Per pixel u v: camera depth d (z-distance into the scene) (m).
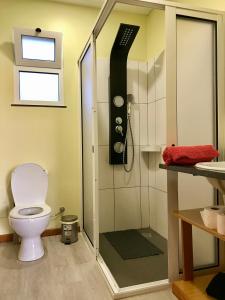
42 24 2.62
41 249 2.17
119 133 2.69
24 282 1.74
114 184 2.79
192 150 1.36
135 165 2.86
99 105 2.71
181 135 1.70
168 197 1.66
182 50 1.70
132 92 2.81
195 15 1.70
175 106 1.65
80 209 2.76
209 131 1.77
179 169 1.31
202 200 1.75
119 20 2.88
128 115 2.75
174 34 1.64
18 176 2.44
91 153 2.27
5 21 2.50
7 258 2.13
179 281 1.62
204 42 1.75
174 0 2.27
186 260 1.61
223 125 1.77
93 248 2.22
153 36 2.82
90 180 2.36
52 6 2.66
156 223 2.76
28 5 2.57
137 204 2.88
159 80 2.57
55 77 2.68
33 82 2.61
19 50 2.48
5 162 2.53
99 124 2.71
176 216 1.61
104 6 1.68
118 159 2.71
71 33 2.72
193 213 1.57
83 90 2.60
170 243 1.66
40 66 2.59
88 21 2.78
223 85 1.77
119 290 1.57
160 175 2.63
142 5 1.64
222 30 1.77
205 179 1.75
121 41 2.46
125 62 2.66
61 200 2.74
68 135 2.75
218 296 1.41
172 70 1.64
